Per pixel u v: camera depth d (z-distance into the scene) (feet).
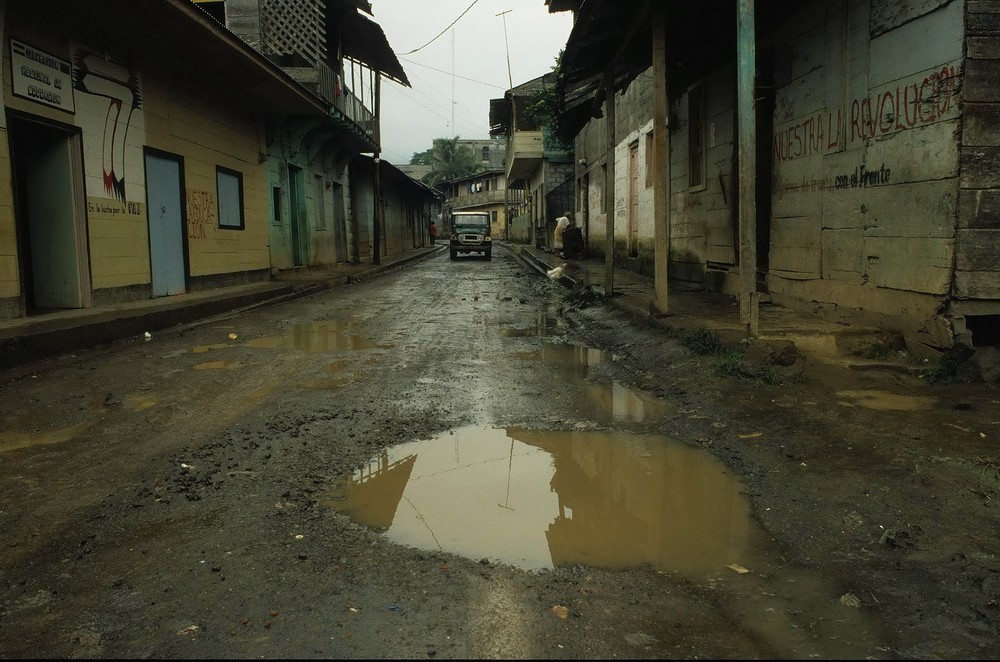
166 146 38.22
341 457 13.58
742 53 19.30
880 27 19.89
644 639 7.50
